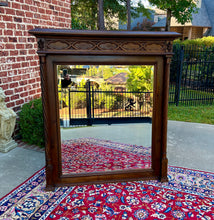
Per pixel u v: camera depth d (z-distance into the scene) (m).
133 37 2.72
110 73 3.00
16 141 4.57
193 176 3.32
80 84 2.98
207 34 23.70
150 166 3.26
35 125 4.20
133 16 22.69
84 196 2.86
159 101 3.02
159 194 2.89
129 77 3.03
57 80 2.84
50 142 2.94
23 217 2.48
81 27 8.48
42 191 2.96
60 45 2.66
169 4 14.02
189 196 2.84
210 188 3.02
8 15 4.11
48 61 2.74
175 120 6.46
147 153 3.23
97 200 2.78
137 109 3.18
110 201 2.75
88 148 3.23
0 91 3.89
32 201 2.75
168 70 2.88
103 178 3.15
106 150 3.27
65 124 3.04
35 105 4.35
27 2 4.51
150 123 3.14
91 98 3.10
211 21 23.98
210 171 3.47
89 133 3.21
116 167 3.24
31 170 3.48
